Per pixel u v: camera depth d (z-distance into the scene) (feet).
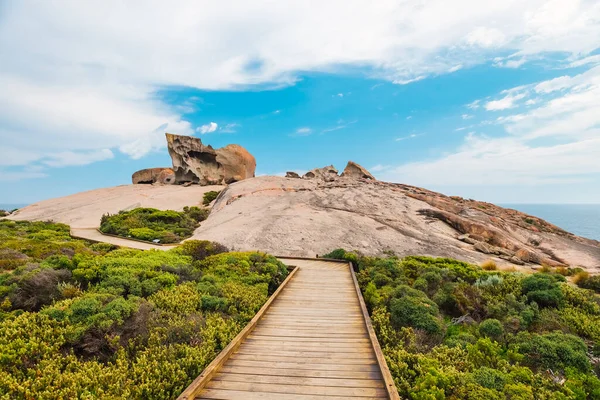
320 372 17.38
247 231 72.84
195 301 27.25
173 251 46.19
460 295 31.89
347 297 32.32
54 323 20.62
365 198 101.60
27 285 25.61
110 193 143.23
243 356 19.24
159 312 24.25
